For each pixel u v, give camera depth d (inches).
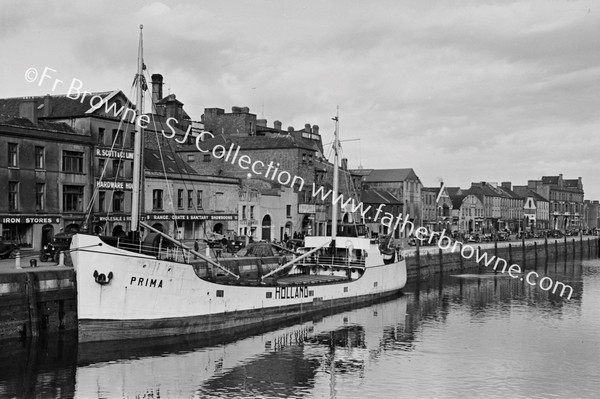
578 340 1462.8
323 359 1252.5
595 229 7362.2
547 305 2006.6
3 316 1138.7
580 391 1075.3
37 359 1131.9
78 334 1195.3
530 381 1128.8
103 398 973.2
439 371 1184.8
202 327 1370.6
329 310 1760.6
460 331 1555.1
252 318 1493.6
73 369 1096.2
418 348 1365.7
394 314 1787.6
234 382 1082.1
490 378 1144.2
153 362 1172.5
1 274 1148.5
